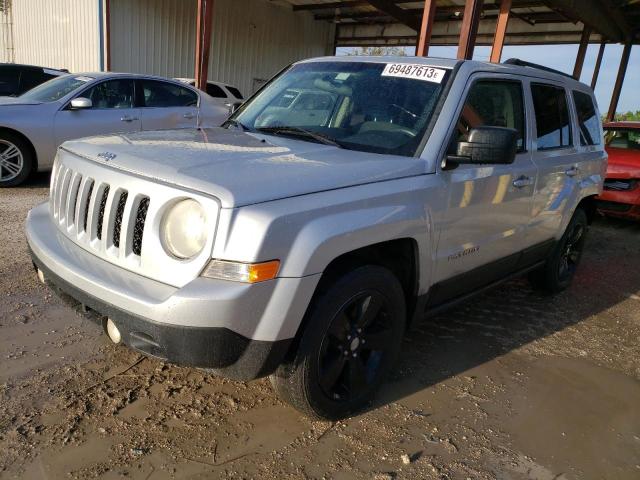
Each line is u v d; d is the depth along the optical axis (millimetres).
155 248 2357
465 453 2766
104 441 2590
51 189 3170
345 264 2744
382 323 2980
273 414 2922
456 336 4117
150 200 2385
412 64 3518
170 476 2412
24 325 3592
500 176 3525
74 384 3006
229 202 2225
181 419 2809
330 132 3338
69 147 3078
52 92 8109
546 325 4473
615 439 3010
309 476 2496
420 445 2791
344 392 2889
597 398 3416
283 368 2600
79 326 3648
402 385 3342
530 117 4008
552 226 4516
